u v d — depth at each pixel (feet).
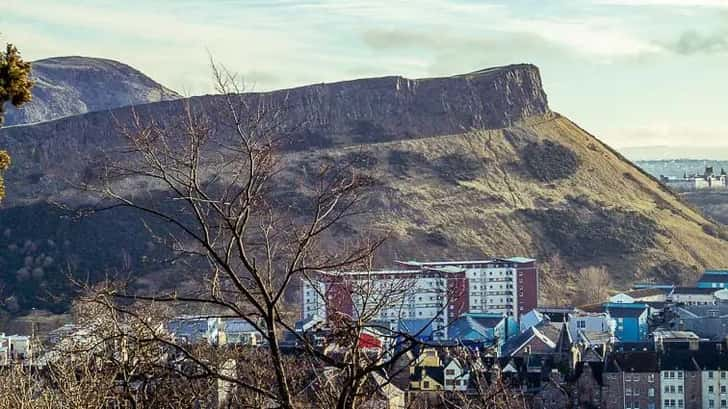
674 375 510.58
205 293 118.42
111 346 129.29
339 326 109.70
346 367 106.42
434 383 265.75
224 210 116.78
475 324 639.35
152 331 108.27
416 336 115.85
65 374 147.54
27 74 109.19
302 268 108.47
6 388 155.63
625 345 582.35
